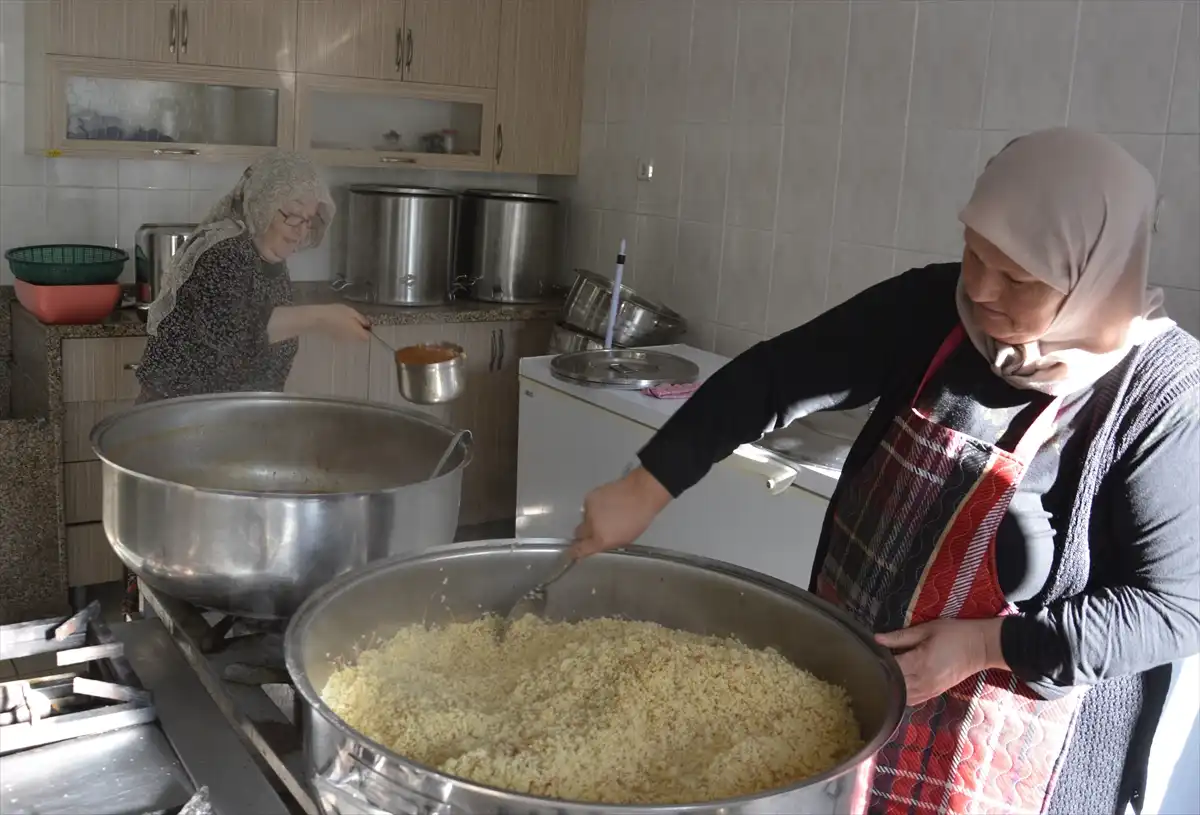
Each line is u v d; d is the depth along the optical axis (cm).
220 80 327
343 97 357
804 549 234
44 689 120
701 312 349
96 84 318
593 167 391
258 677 118
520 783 91
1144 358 122
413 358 209
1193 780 204
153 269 316
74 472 308
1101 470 124
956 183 270
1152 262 230
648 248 368
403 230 358
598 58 385
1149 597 120
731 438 130
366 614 113
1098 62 238
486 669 117
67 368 300
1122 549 124
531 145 387
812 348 135
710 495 254
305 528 118
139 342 310
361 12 346
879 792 137
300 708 107
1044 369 123
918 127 277
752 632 120
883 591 136
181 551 119
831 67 298
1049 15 246
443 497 130
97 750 109
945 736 134
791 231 315
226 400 157
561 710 105
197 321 219
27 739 108
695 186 347
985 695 132
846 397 138
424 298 368
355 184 379
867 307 139
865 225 293
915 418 135
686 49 346
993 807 134
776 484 235
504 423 381
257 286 223
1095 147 113
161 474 153
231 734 112
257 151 339
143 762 108
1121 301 119
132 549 123
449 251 372
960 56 266
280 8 332
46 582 304
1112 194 112
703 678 109
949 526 131
